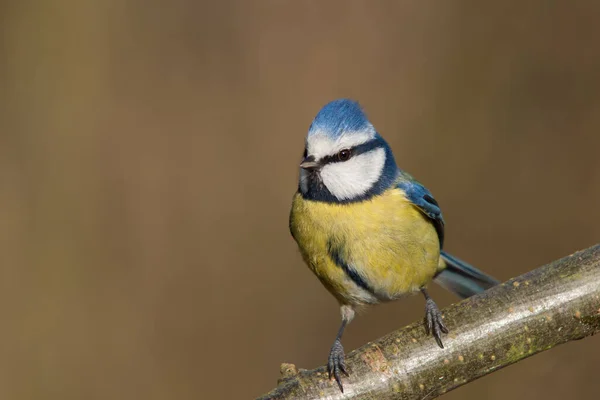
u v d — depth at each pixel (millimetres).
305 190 7465
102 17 13906
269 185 13180
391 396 5730
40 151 12906
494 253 12234
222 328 11820
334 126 7363
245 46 14172
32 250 11961
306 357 11688
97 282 11914
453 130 13180
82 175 12766
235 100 13836
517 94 13133
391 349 5840
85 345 11398
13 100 13281
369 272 7258
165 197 12891
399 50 13961
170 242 12508
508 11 13562
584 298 5773
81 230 12289
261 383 11523
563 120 12742
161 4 14172
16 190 12477
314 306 12039
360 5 14289
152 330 11688
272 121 13672
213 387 11398
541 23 13297
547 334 5781
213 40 14164
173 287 12109
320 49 14109
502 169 12688
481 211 12508
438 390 5793
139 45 13961
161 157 13211
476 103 13273
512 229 12273
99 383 11211
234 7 14297
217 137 13484
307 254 7562
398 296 7543
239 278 12281
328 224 7258
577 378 10758
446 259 8805
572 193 12211
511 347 5777
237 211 12945
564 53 13047
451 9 13883
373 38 14102
